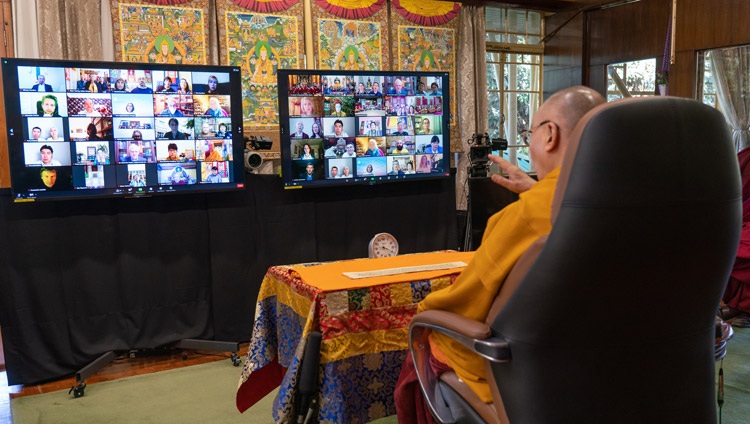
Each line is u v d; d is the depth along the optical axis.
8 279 3.50
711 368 1.38
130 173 3.73
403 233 4.83
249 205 4.17
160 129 3.80
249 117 4.98
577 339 1.27
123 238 3.79
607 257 1.20
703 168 1.22
